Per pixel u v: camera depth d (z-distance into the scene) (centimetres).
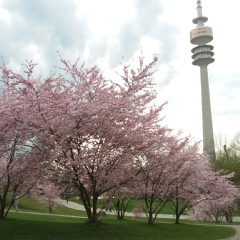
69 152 1090
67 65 1162
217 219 2830
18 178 1277
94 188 1258
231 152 5022
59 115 1019
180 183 1747
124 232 1267
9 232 1094
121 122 1161
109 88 1170
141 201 1947
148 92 1216
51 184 1455
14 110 1007
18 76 1021
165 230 1471
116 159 1214
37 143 1109
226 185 1961
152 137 1253
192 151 1709
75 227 1243
